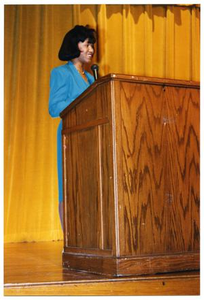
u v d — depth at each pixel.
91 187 2.38
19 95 4.72
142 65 5.07
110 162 2.23
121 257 2.18
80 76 3.04
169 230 2.30
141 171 2.26
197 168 2.42
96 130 2.35
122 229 2.19
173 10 5.16
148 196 2.27
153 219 2.27
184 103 2.41
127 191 2.22
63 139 2.62
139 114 2.28
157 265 2.24
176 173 2.35
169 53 5.13
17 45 4.74
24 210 4.66
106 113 2.27
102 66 4.85
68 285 2.07
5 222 4.63
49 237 4.70
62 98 2.94
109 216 2.25
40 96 4.76
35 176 4.72
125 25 4.95
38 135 4.73
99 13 4.84
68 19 4.84
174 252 2.31
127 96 2.26
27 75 4.75
